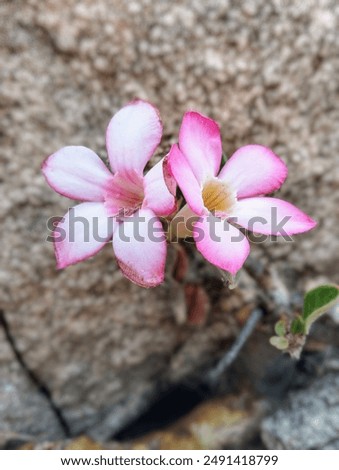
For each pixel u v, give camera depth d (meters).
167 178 0.25
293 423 0.36
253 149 0.27
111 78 0.33
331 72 0.34
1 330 0.36
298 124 0.35
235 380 0.40
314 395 0.36
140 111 0.27
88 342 0.37
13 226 0.34
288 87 0.34
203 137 0.26
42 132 0.33
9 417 0.37
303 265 0.38
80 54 0.32
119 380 0.39
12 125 0.33
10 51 0.32
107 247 0.35
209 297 0.36
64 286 0.35
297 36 0.33
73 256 0.26
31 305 0.36
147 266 0.25
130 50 0.32
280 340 0.31
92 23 0.32
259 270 0.36
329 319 0.36
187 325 0.38
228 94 0.33
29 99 0.33
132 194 0.27
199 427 0.38
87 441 0.36
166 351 0.39
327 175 0.36
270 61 0.33
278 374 0.38
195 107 0.33
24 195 0.34
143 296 0.36
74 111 0.33
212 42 0.33
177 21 0.32
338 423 0.35
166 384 0.40
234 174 0.27
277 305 0.35
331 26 0.33
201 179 0.26
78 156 0.27
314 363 0.37
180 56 0.33
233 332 0.38
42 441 0.37
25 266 0.35
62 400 0.38
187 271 0.34
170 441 0.38
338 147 0.36
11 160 0.33
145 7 0.32
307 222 0.27
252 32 0.33
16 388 0.37
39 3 0.32
